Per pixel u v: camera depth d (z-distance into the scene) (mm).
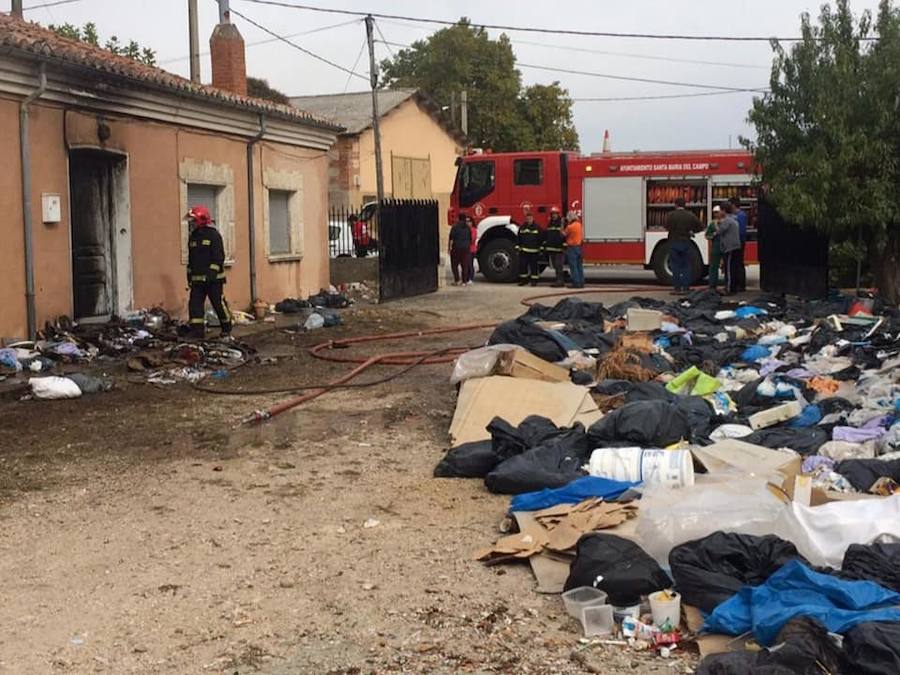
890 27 15406
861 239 16344
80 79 12523
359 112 39344
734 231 19156
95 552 5578
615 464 6445
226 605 4848
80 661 4258
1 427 8742
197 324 13492
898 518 4949
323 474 7215
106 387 10367
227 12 20844
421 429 8656
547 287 22531
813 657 3654
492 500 6559
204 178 15711
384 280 19391
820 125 15695
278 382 10984
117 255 13867
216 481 7039
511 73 50844
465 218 23141
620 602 4676
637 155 22375
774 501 5238
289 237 18922
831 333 11172
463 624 4613
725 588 4469
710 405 8500
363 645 4406
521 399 8352
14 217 11664
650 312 12656
